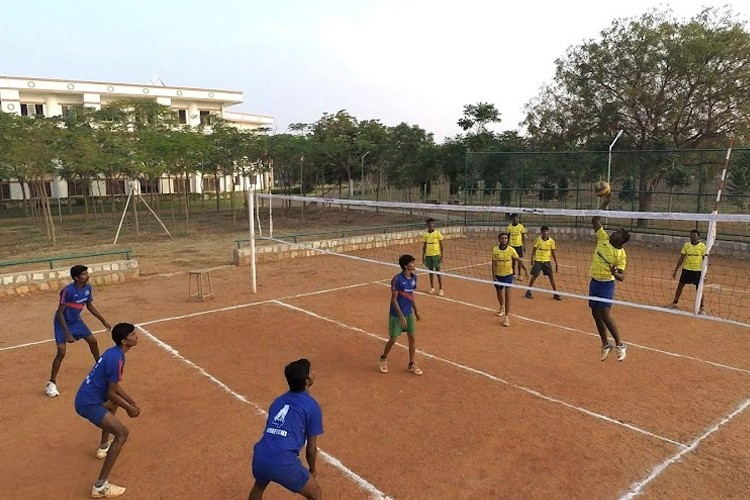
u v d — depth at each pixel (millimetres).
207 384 7723
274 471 4105
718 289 13672
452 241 22469
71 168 25062
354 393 7402
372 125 36188
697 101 21625
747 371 8117
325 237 22344
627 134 23562
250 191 13281
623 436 6184
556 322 10797
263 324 10711
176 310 11781
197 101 47531
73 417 6785
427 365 8445
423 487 5215
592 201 22297
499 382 7754
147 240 24000
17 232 27094
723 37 20719
